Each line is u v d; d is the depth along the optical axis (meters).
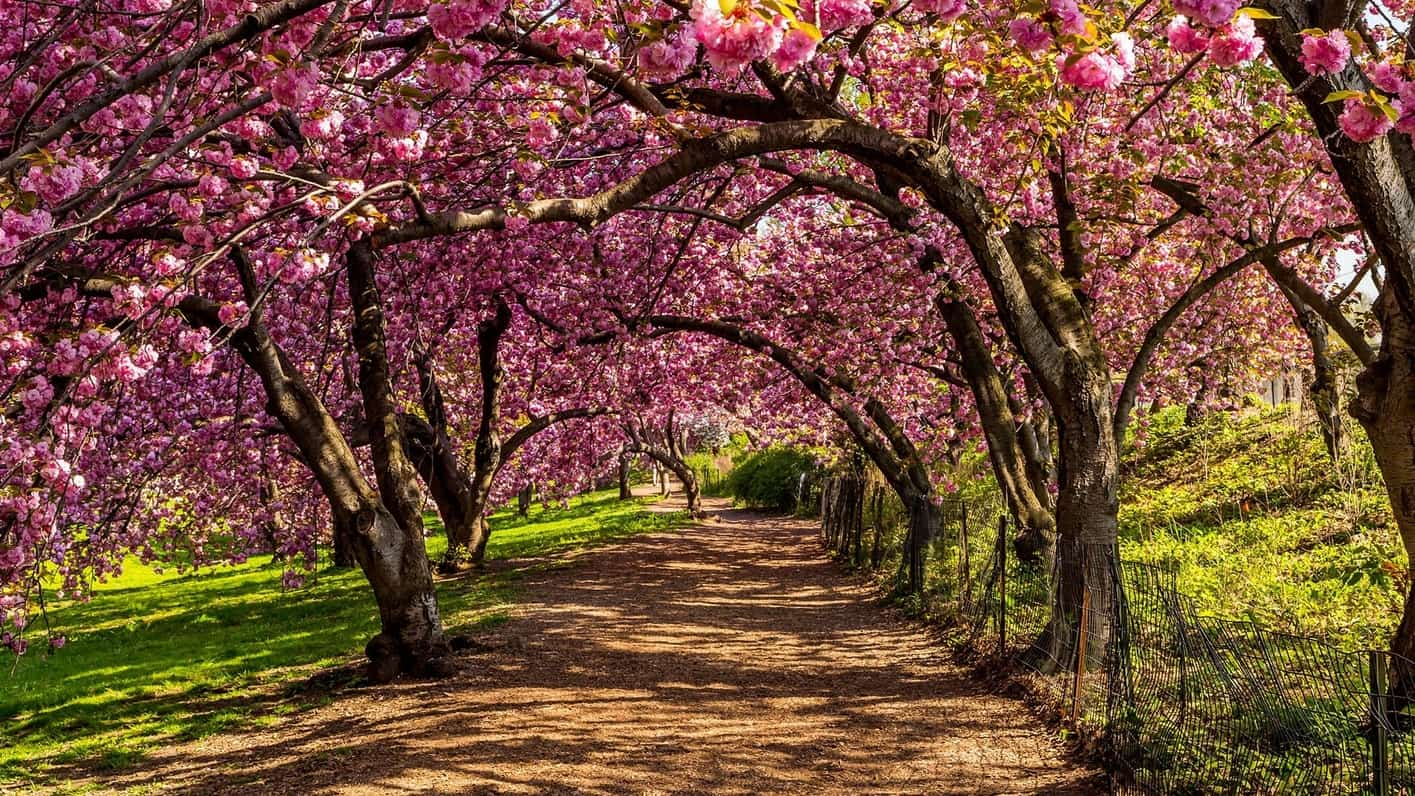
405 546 10.35
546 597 15.41
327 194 6.48
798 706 8.88
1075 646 7.89
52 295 8.14
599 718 8.51
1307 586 9.67
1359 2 5.32
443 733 8.12
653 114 6.90
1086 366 8.82
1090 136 10.33
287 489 16.55
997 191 11.55
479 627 12.84
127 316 6.15
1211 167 10.03
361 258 11.25
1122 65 4.20
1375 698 4.52
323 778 7.13
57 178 4.19
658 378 19.14
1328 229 9.05
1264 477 15.30
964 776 6.85
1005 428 11.80
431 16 4.17
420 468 19.42
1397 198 5.77
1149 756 6.16
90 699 11.40
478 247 13.61
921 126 10.70
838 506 20.45
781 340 16.39
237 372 13.71
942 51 8.03
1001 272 8.70
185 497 16.30
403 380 17.44
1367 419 6.52
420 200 6.41
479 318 16.34
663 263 14.84
